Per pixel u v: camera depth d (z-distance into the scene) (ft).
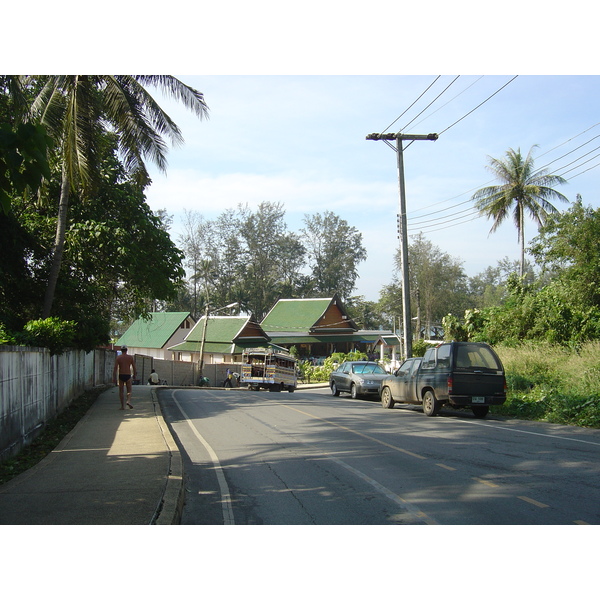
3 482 25.61
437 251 250.57
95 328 71.31
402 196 80.33
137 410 54.29
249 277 282.97
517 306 87.81
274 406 63.31
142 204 75.66
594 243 76.54
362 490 24.25
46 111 54.29
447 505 21.57
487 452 32.17
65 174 61.87
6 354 30.45
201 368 152.56
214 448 36.22
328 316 220.02
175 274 79.30
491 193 138.51
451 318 97.86
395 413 54.85
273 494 24.11
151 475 25.70
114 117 57.52
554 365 65.87
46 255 68.90
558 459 29.81
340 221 306.55
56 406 49.70
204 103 58.23
